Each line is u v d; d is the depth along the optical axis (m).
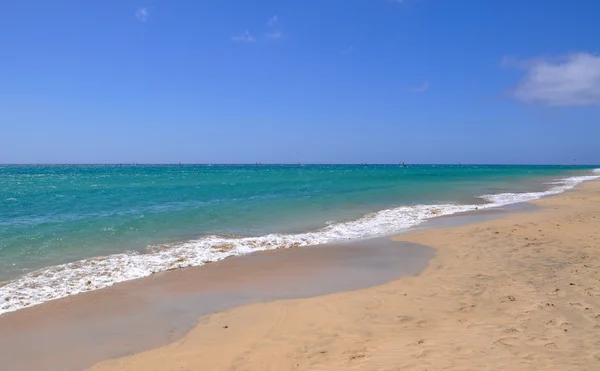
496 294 7.56
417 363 4.97
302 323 6.72
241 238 14.33
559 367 4.63
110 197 26.98
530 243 12.04
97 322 7.02
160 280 9.44
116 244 13.13
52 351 5.96
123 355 5.80
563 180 51.34
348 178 56.50
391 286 8.62
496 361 4.86
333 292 8.37
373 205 23.30
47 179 57.00
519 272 9.00
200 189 34.00
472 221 17.03
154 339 6.32
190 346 6.03
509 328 5.88
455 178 57.19
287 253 12.04
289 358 5.46
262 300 8.00
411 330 6.13
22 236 13.66
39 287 8.91
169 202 23.84
